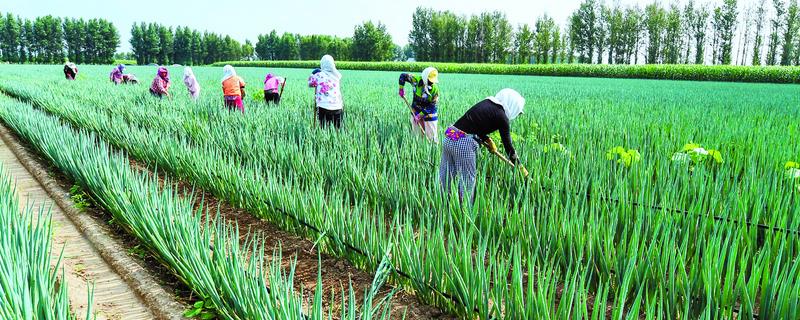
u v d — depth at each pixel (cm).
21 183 749
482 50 10831
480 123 545
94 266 473
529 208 452
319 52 12256
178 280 436
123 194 518
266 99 1333
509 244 437
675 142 861
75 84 2128
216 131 864
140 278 437
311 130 850
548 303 316
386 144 711
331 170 615
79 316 382
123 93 1622
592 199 446
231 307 354
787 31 8562
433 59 11019
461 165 558
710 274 314
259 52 13388
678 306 351
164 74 1452
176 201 463
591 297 405
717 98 1981
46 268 358
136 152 852
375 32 10731
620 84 3344
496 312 323
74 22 13012
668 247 357
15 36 12719
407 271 404
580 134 905
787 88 2848
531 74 5391
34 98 1616
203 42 13638
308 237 514
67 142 747
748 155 738
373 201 557
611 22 9794
